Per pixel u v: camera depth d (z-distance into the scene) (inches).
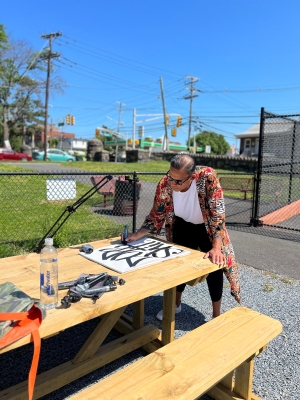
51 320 57.6
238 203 377.1
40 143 2272.4
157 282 75.7
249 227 267.1
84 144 3070.9
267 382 88.6
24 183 343.3
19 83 1435.8
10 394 75.7
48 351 99.7
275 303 133.6
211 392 83.1
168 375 62.3
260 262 183.2
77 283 71.1
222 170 685.3
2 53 1339.8
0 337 51.0
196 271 84.1
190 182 97.9
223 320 82.4
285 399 82.8
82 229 215.9
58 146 2898.6
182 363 65.8
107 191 292.8
